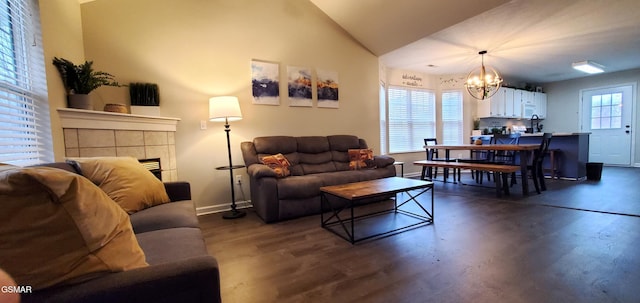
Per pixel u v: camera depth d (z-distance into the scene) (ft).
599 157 22.77
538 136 17.24
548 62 18.22
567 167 16.93
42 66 6.61
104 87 9.48
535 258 6.26
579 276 5.44
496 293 4.98
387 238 7.87
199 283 2.48
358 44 15.24
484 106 21.26
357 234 8.27
